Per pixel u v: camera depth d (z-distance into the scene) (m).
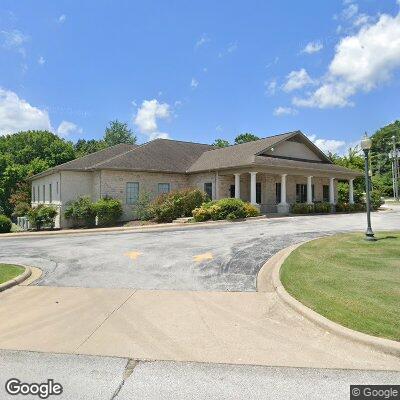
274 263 9.36
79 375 4.20
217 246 12.08
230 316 5.95
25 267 9.64
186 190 24.06
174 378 4.09
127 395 3.78
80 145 65.19
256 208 23.09
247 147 28.34
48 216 23.39
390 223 19.11
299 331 5.30
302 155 29.38
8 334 5.39
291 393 3.77
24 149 48.94
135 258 10.66
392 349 4.52
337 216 24.19
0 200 40.22
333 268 8.36
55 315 6.13
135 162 25.53
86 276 8.72
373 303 5.93
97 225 23.42
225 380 4.03
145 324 5.66
